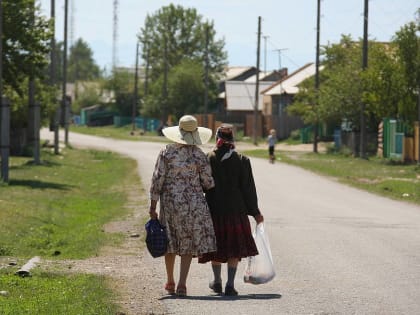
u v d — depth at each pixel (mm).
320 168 97312
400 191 68125
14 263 32250
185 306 23438
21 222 44188
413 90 109062
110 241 39062
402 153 108500
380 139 122938
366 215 50781
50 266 31516
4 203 52375
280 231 41844
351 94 129125
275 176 86188
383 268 30188
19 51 85188
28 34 84500
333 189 71500
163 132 25234
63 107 138625
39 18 85875
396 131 113250
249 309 22859
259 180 80562
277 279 28031
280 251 34750
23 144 115312
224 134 25859
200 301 24266
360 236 39969
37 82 112438
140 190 70125
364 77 111375
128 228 44469
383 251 34750
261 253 25969
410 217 49906
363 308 22969
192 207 24875
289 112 177750
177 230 24938
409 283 27062
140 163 107188
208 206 25438
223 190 25531
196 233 24875
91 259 33750
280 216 49469
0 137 70000
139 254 35156
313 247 36000
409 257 33000
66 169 92188
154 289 26516
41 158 107312
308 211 52906
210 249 25000
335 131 150500
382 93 110500
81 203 59156
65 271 30328
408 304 23547
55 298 24406
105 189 71562
